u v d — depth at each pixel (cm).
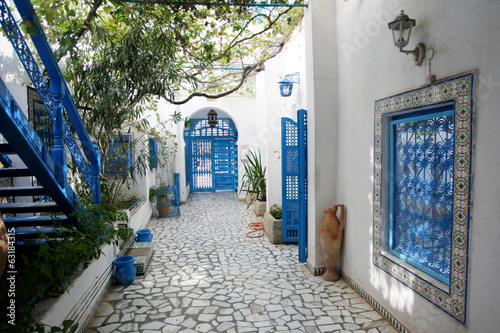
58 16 337
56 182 252
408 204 276
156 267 443
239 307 327
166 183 929
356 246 354
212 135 1180
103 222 341
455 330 213
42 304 227
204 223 704
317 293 354
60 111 258
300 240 454
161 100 854
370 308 318
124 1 360
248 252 505
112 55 415
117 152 539
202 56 470
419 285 248
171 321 301
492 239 186
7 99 189
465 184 202
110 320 303
